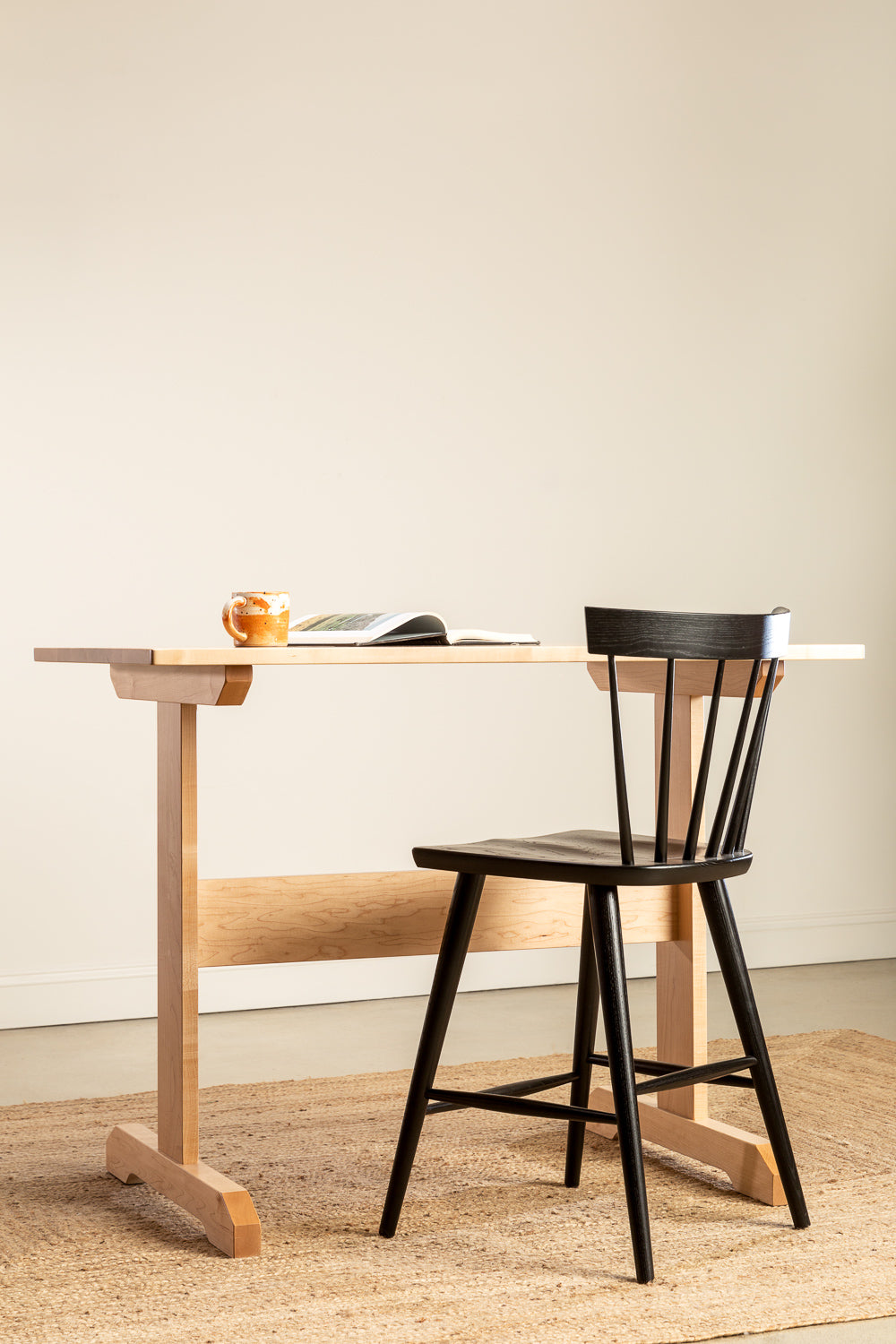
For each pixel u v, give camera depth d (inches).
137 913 118.6
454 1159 80.4
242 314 121.3
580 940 81.7
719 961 69.5
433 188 128.0
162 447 118.8
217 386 120.6
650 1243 62.9
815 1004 123.8
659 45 136.9
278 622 64.2
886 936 146.1
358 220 125.3
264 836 122.3
